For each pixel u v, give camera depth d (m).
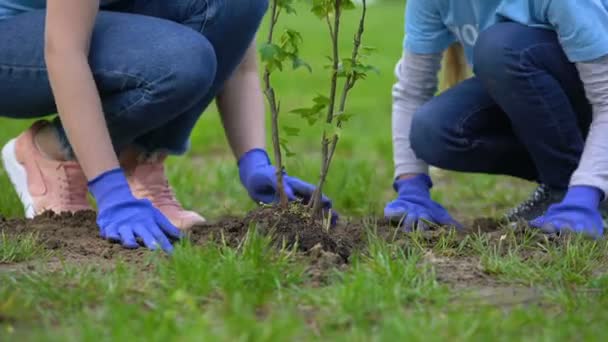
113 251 2.99
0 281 2.63
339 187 4.67
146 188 3.67
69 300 2.44
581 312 2.40
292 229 3.02
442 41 3.66
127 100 3.26
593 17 3.19
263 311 2.43
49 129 3.63
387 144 6.65
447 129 3.59
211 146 6.71
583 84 3.33
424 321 2.24
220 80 3.54
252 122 3.64
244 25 3.40
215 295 2.54
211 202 4.63
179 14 3.42
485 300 2.57
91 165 3.12
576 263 2.92
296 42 3.01
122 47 3.21
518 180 5.43
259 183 3.47
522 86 3.34
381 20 17.98
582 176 3.27
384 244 2.97
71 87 3.06
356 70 3.03
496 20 3.45
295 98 8.93
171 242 3.13
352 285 2.44
